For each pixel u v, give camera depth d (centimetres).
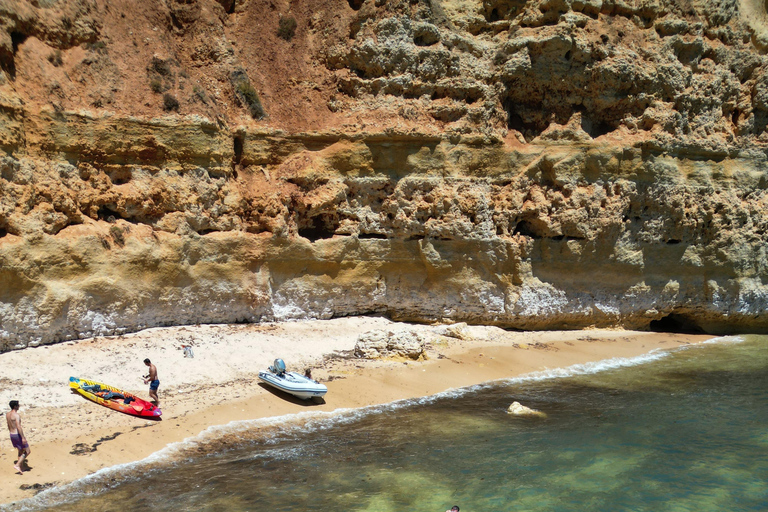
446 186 2827
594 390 2350
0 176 1981
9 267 1956
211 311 2495
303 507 1441
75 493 1452
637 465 1720
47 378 1920
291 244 2619
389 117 2783
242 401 2005
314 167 2706
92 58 2331
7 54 2103
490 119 2934
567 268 2994
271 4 2962
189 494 1477
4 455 1555
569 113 3022
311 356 2414
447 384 2323
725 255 3234
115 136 2288
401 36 2856
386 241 2805
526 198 2962
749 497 1560
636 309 3164
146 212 2352
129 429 1761
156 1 2620
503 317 2938
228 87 2700
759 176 3347
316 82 2866
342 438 1838
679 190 3106
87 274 2167
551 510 1477
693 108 3197
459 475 1634
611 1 3069
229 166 2586
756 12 3438
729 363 2777
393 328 2780
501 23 3028
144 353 2166
